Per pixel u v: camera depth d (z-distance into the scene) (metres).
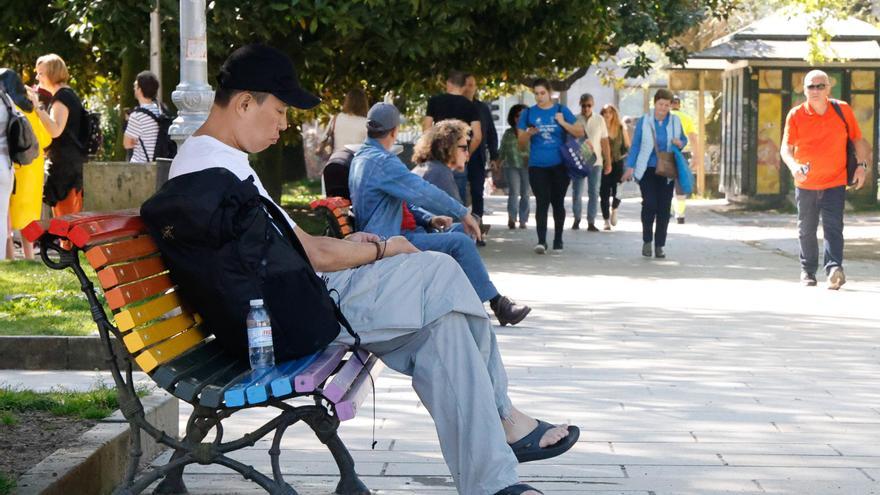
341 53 20.62
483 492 4.99
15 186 13.95
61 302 9.85
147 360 4.57
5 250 13.11
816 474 6.02
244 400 4.51
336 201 9.61
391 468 6.09
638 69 26.08
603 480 5.89
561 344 10.00
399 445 6.58
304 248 5.11
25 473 5.09
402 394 7.94
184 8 11.14
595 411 7.48
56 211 15.67
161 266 5.08
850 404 7.74
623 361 9.23
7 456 5.56
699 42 43.00
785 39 30.28
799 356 9.52
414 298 5.15
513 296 13.16
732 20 43.50
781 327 11.04
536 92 18.23
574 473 6.01
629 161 17.53
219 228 4.68
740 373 8.78
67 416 6.35
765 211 29.75
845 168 14.02
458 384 5.08
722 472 6.04
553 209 18.56
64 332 8.41
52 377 7.84
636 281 14.69
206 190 4.70
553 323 11.17
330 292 5.23
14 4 19.92
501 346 9.88
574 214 23.31
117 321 4.56
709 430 6.98
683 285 14.32
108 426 5.84
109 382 7.54
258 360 4.77
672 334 10.56
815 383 8.43
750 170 30.06
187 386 4.55
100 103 29.78
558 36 20.77
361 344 5.19
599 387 8.22
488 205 31.62
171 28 17.53
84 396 6.71
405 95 23.59
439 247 10.55
